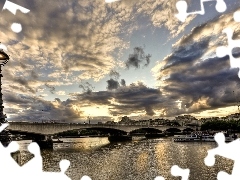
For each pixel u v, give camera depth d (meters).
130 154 61.22
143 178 33.47
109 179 33.50
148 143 98.94
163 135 173.88
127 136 129.12
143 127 135.00
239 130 107.81
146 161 48.59
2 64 14.46
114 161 49.66
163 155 56.66
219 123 117.00
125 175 35.53
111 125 111.19
